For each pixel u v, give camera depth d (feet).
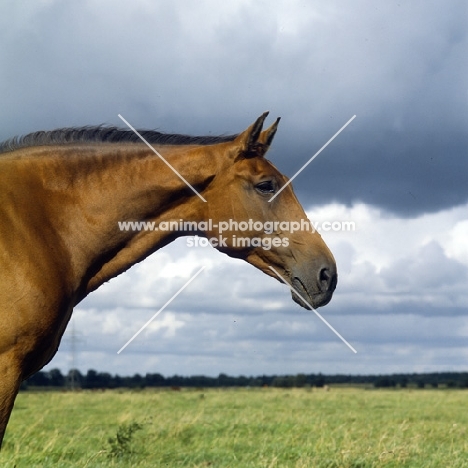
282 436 36.99
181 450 32.22
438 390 136.46
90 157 18.25
